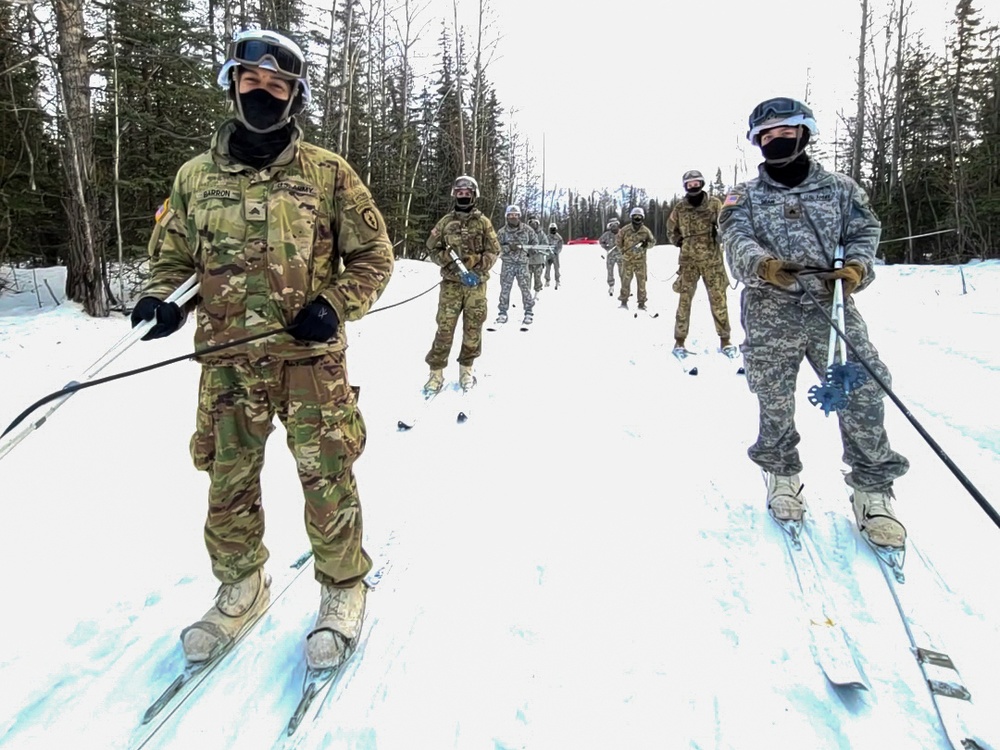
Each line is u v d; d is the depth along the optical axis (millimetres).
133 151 11789
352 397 2207
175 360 1819
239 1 16625
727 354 6773
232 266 1959
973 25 24250
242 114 1914
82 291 9406
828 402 2520
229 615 2240
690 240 6652
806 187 2842
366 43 24234
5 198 10281
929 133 25094
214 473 2127
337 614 2203
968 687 1941
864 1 22766
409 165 27469
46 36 9055
